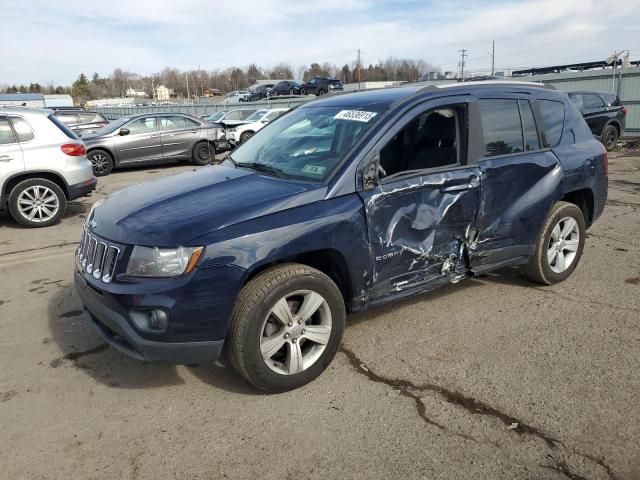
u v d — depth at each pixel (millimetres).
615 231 6766
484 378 3350
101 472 2611
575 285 4895
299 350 3232
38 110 7926
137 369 3578
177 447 2779
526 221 4359
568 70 25250
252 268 2980
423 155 3734
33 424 2992
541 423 2895
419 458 2650
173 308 2848
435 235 3764
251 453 2717
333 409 3068
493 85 4273
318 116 4109
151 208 3297
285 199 3195
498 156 4141
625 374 3359
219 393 3268
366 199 3377
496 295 4676
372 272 3479
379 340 3877
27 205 7770
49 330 4191
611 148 15797
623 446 2695
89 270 3240
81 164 8172
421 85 4129
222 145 15891
